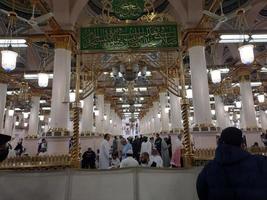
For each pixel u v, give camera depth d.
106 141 7.21
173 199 3.19
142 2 5.89
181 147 7.07
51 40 6.84
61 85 6.41
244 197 1.50
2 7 9.48
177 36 5.79
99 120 14.70
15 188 3.21
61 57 6.54
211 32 6.71
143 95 19.14
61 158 5.53
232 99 12.94
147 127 26.62
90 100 11.34
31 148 13.54
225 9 9.48
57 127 6.20
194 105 6.52
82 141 10.79
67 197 3.20
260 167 1.61
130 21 5.89
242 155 1.65
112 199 3.19
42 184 3.23
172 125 10.63
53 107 6.32
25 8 9.66
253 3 8.66
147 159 5.77
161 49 5.73
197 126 6.30
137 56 6.40
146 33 5.79
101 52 5.75
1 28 9.91
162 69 6.99
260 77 14.79
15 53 4.87
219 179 1.61
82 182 3.24
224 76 12.56
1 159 3.18
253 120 10.56
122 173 3.26
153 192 3.21
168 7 9.09
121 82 12.16
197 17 6.82
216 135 6.27
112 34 5.80
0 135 3.20
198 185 1.74
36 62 11.62
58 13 6.70
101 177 3.26
